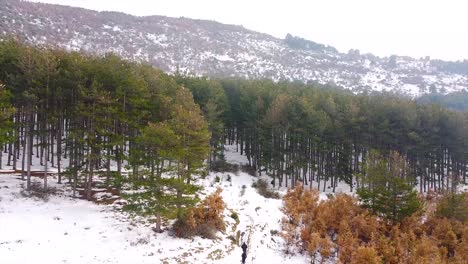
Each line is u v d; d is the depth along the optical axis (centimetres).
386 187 2772
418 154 4828
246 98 4959
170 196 2119
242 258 2012
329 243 2327
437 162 5003
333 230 2684
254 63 19625
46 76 2622
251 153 5206
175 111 2720
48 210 2408
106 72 2823
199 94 4606
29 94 2641
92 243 1983
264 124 4488
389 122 4734
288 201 2969
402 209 2672
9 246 1809
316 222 2602
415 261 2152
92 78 2770
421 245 2245
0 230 1981
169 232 2252
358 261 2075
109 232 2164
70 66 2727
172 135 2144
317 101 5019
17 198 2508
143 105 2956
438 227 2617
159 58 15838
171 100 3244
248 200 3209
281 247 2416
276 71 18588
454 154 4956
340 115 4781
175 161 2291
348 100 5141
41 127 3022
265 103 4916
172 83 3997
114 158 2684
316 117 4406
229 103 5078
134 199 2139
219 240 2275
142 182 2116
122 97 2822
